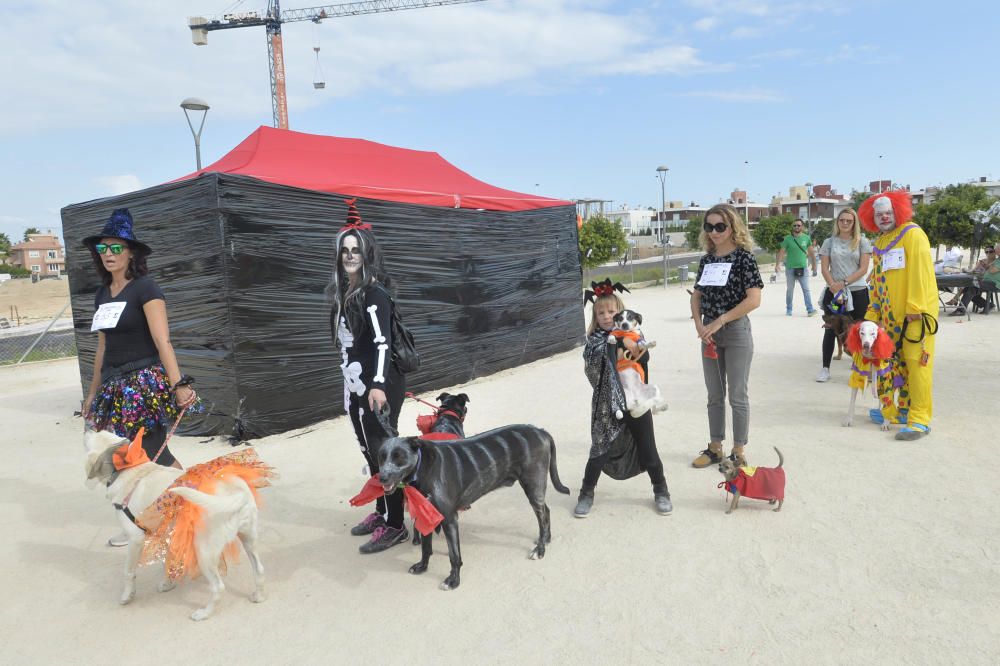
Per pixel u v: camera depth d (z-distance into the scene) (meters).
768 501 4.79
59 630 3.60
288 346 7.28
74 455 7.07
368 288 4.22
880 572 3.69
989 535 4.04
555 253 11.69
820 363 9.57
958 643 3.02
